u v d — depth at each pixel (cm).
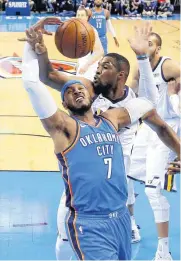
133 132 499
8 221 612
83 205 379
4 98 1148
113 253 380
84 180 376
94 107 479
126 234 398
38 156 831
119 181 390
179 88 556
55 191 701
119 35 1989
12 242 564
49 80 457
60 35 475
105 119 402
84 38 474
